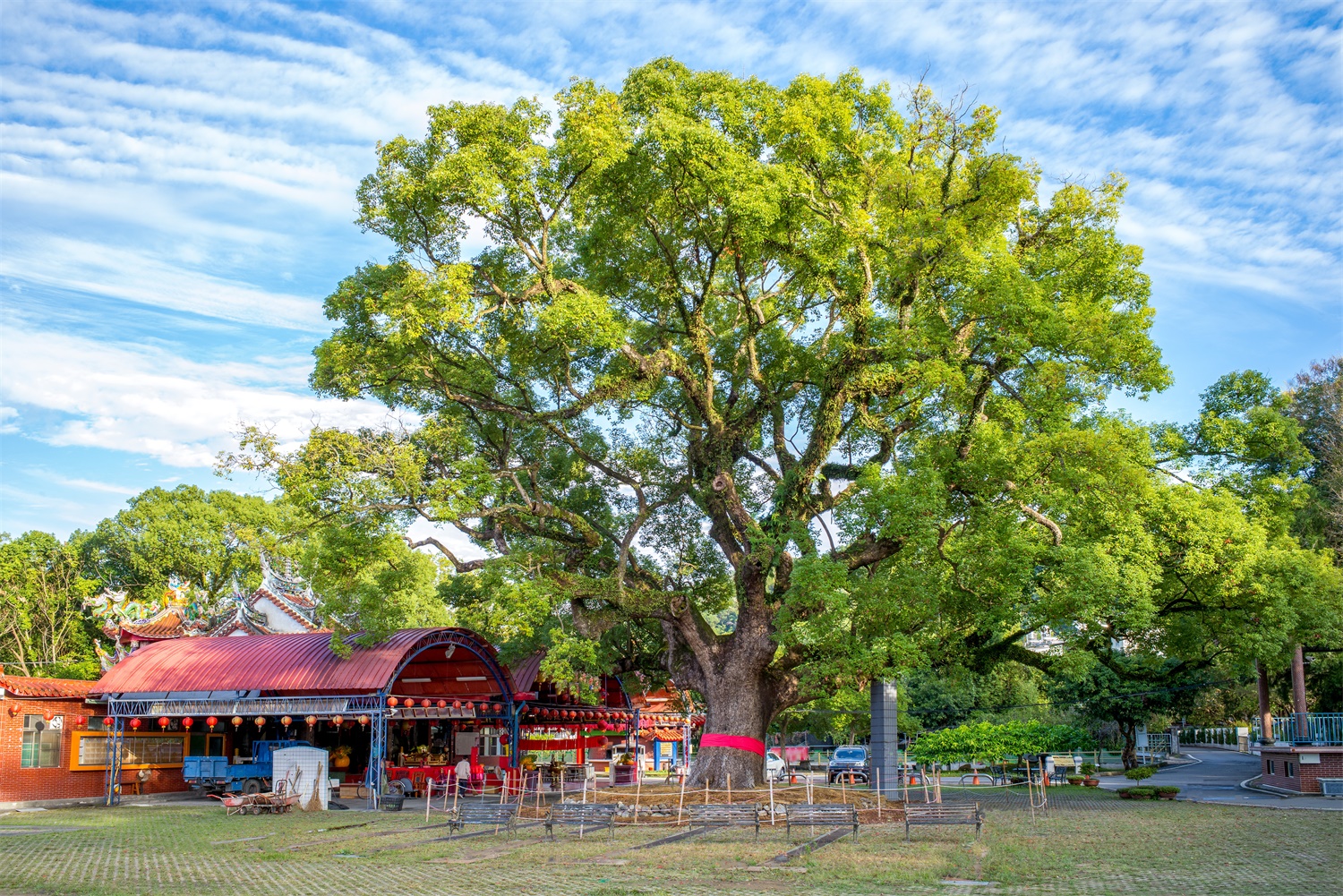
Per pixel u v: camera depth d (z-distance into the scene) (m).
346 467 25.56
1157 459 32.50
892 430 28.61
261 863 17.97
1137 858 16.80
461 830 22.41
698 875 15.74
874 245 26.41
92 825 25.20
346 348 25.47
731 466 29.55
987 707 59.97
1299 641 31.52
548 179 25.19
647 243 28.88
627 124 25.06
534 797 30.11
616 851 18.70
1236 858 16.73
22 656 59.47
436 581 50.78
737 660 27.86
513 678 34.47
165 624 38.75
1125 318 25.75
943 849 18.31
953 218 25.25
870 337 27.66
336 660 31.06
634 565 32.03
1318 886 13.70
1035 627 27.61
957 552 26.28
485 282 27.16
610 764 39.12
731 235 26.06
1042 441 24.14
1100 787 39.06
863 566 27.97
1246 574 28.12
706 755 27.59
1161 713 55.31
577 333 24.33
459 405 29.45
